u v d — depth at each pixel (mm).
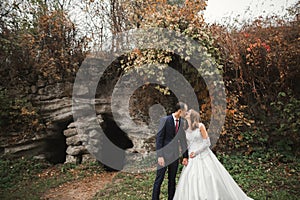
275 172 5480
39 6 7988
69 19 8031
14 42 7578
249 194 4547
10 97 7527
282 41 6477
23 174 6574
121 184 5453
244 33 6660
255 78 6715
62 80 7980
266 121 6598
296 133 6223
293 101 6324
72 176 6434
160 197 4590
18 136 7359
